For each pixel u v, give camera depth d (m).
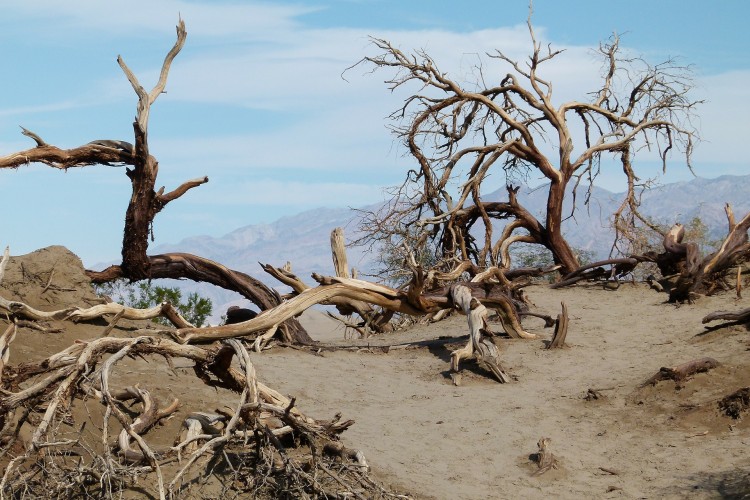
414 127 29.27
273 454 10.43
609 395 14.41
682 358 15.97
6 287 16.05
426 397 15.25
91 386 9.77
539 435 12.95
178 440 11.00
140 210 20.80
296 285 20.56
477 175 29.14
